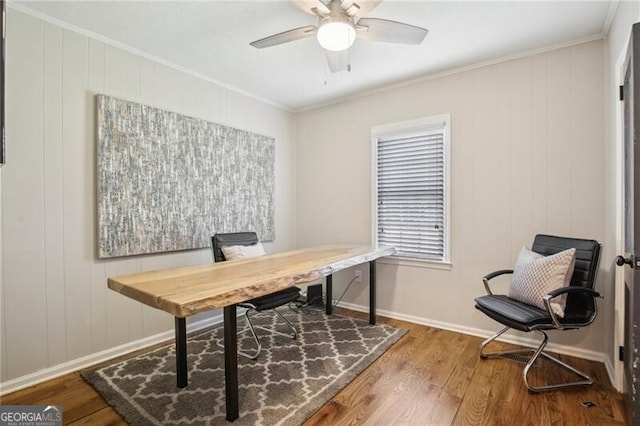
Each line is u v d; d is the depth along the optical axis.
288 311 3.51
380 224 3.46
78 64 2.30
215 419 1.72
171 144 2.80
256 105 3.64
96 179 2.39
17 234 2.05
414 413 1.77
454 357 2.43
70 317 2.28
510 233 2.70
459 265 2.94
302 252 2.88
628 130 1.59
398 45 2.51
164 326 2.81
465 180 2.90
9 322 2.03
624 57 1.81
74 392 2.00
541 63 2.56
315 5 1.77
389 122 3.35
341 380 2.09
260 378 2.12
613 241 2.11
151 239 2.67
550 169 2.53
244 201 3.46
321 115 3.89
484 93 2.80
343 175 3.72
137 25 2.25
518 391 1.97
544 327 1.96
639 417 1.40
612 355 2.13
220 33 2.36
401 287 3.27
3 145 1.28
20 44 2.05
